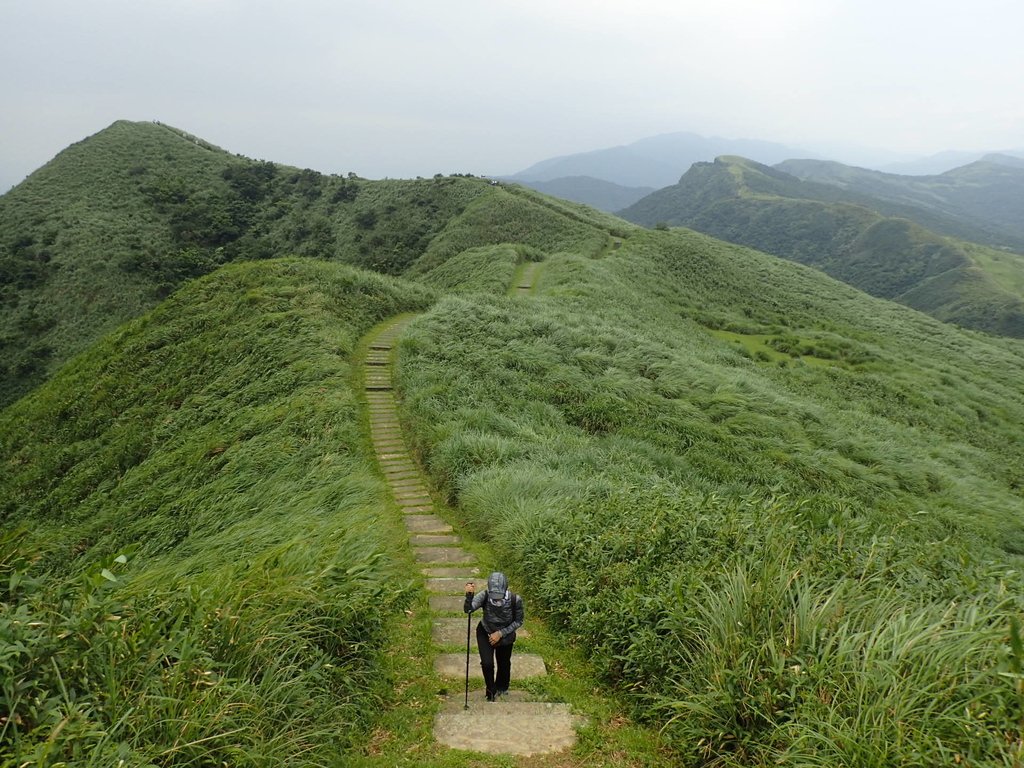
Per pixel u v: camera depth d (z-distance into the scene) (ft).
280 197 248.11
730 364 82.89
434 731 14.85
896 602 15.34
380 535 25.64
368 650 16.78
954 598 14.80
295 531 27.20
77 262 173.99
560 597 21.52
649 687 15.97
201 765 11.07
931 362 114.52
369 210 229.45
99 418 58.70
